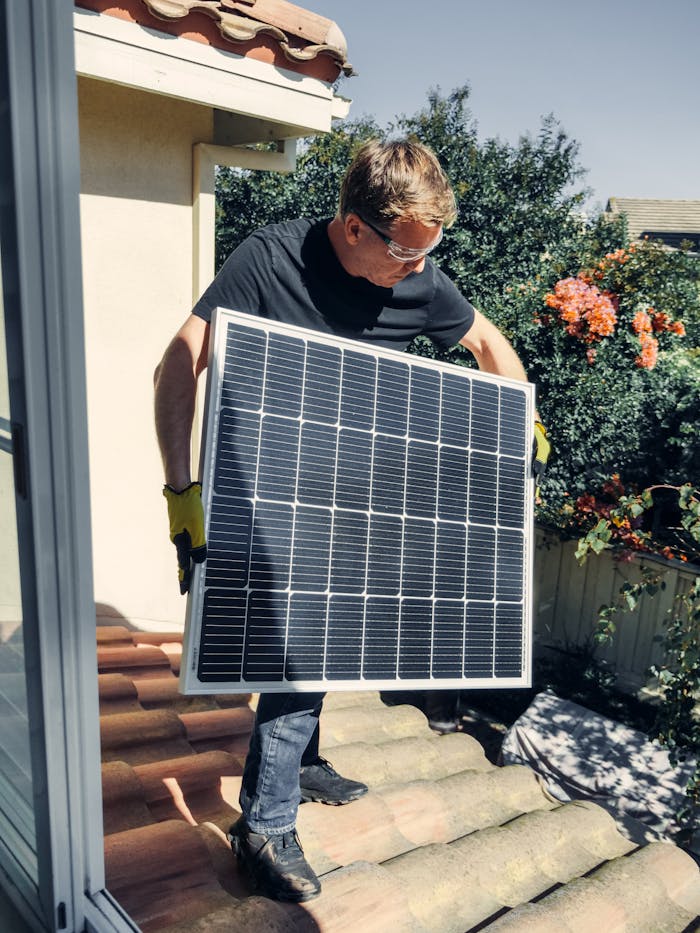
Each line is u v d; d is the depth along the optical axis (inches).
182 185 181.9
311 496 75.5
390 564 80.5
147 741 114.8
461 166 407.2
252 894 85.6
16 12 45.3
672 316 347.6
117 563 192.2
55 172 48.9
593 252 393.1
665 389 334.0
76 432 53.5
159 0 141.3
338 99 172.4
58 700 57.9
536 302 313.9
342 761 124.6
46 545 54.1
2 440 57.2
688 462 322.7
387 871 91.7
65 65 48.0
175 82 148.7
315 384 76.5
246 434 72.1
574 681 313.9
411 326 88.7
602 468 330.0
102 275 176.9
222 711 128.0
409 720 152.3
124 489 189.6
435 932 87.9
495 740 292.2
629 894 103.2
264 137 188.9
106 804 94.8
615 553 300.5
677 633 189.9
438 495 84.6
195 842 87.5
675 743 196.1
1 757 70.4
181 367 76.6
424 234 74.2
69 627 56.7
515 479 92.1
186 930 72.7
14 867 70.6
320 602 75.4
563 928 90.5
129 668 144.6
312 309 81.0
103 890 66.4
